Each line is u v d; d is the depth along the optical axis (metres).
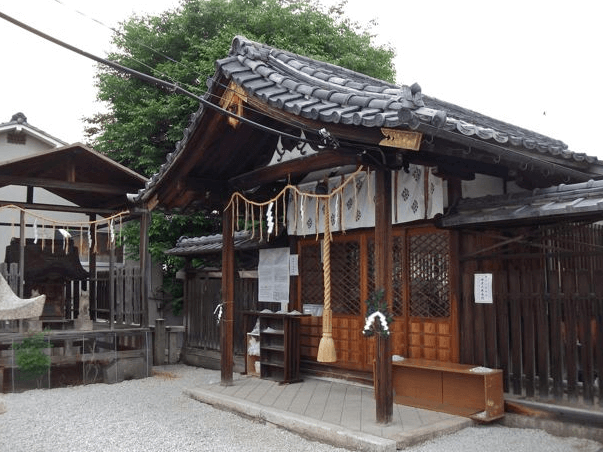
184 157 8.53
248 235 11.79
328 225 7.13
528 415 6.51
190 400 8.68
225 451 6.00
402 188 7.61
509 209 6.59
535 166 6.75
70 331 10.75
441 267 7.79
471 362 7.28
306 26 16.48
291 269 10.32
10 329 10.84
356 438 5.82
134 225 16.17
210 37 16.66
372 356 8.77
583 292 6.33
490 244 7.28
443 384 7.11
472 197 7.62
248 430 6.87
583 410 6.19
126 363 11.30
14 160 10.41
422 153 6.45
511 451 5.67
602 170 8.06
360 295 9.02
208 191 9.09
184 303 13.91
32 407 8.55
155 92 16.55
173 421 7.41
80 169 11.50
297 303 10.28
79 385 10.70
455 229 7.43
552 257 6.58
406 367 7.49
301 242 10.27
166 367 13.10
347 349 9.21
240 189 9.05
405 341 8.16
